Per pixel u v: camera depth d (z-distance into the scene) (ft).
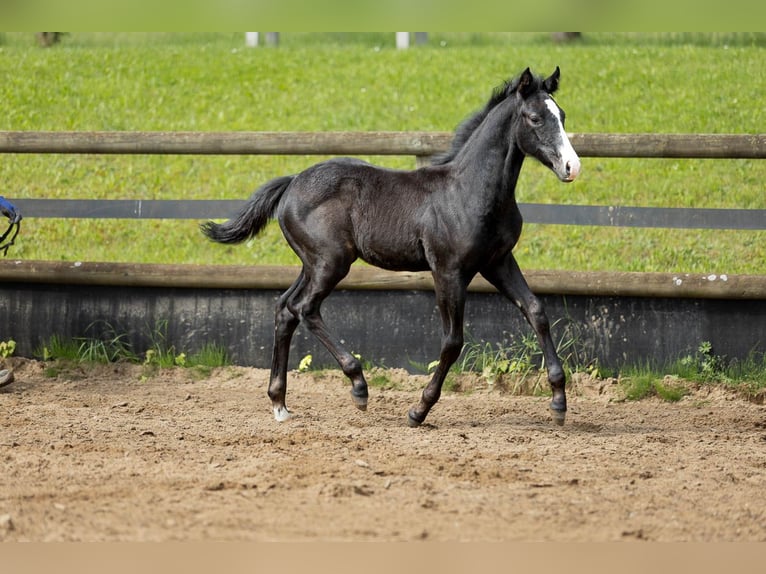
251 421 32.58
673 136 36.86
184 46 78.54
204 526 21.18
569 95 64.39
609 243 47.06
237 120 61.57
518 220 30.78
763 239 46.70
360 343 38.81
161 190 52.75
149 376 39.04
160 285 39.24
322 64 72.33
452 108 63.00
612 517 22.29
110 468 25.84
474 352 38.14
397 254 31.32
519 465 26.71
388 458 27.17
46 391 37.06
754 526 21.95
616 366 37.47
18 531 20.70
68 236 49.19
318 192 31.65
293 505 22.74
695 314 37.04
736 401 35.94
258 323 39.27
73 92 65.16
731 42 78.89
